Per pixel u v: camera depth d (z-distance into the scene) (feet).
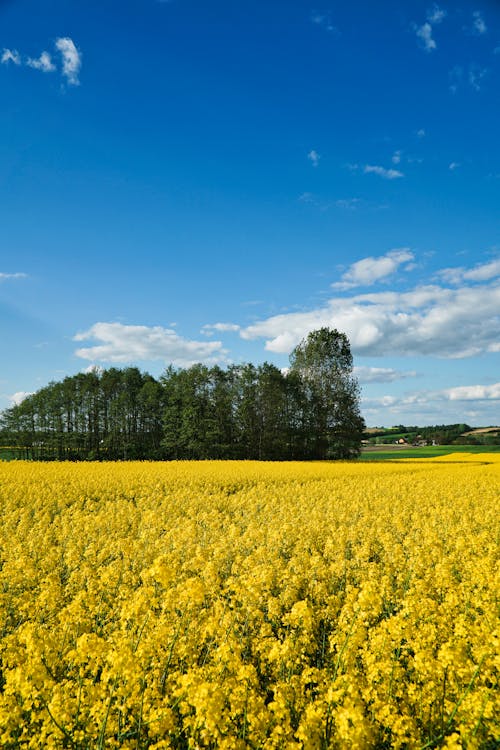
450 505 61.21
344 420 234.17
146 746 14.85
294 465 140.97
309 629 20.74
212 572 27.48
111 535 42.11
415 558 30.91
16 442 266.77
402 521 47.32
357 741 12.61
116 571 28.96
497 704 14.48
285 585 28.27
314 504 62.23
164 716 14.51
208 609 23.99
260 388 238.07
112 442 259.19
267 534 40.88
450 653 15.47
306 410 239.91
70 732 14.38
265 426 239.91
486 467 135.85
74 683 16.44
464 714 14.48
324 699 15.10
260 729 14.19
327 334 244.01
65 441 258.16
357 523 45.39
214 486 82.79
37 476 91.81
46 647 17.44
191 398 239.50
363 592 19.71
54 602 25.04
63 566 35.19
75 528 43.62
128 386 277.85
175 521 49.42
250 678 16.47
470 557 33.68
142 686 16.31
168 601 21.52
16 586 28.68
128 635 19.33
